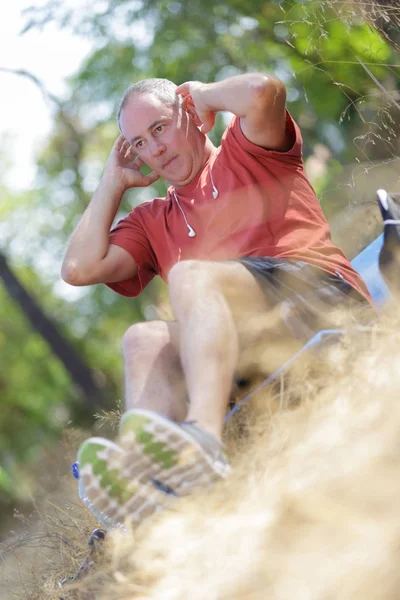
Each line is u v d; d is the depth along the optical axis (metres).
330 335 5.18
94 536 5.30
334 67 9.65
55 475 9.64
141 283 6.46
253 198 5.77
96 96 17.80
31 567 6.35
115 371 31.84
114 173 6.43
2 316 33.41
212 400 4.61
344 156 13.53
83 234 6.27
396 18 8.16
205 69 15.98
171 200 6.24
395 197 6.24
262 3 14.85
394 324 5.38
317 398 5.01
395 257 5.91
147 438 4.40
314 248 5.67
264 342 5.16
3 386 32.34
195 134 6.05
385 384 4.79
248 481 4.68
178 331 5.36
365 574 3.94
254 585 4.21
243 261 5.30
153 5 16.11
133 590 4.64
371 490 4.29
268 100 5.49
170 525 4.61
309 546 4.20
